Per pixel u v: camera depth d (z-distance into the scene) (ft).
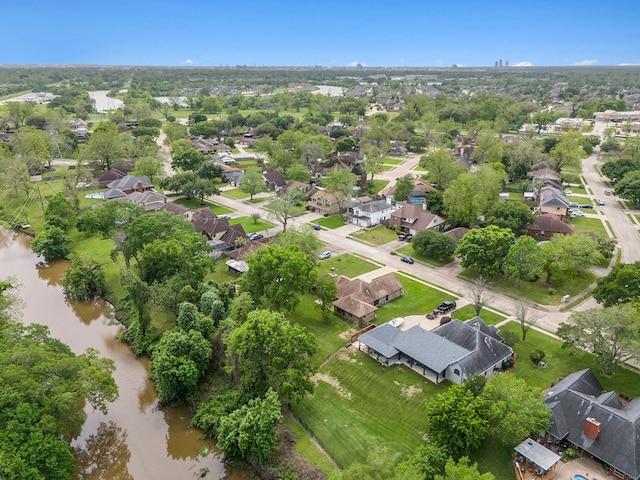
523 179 556.92
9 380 149.38
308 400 192.13
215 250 331.16
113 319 267.18
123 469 172.76
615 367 210.38
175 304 238.48
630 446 152.15
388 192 472.03
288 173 527.40
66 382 162.09
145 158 542.57
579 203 463.83
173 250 250.78
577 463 158.71
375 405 189.37
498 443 164.55
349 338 234.58
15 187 459.32
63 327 259.60
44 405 151.43
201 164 540.52
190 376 194.70
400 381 202.08
